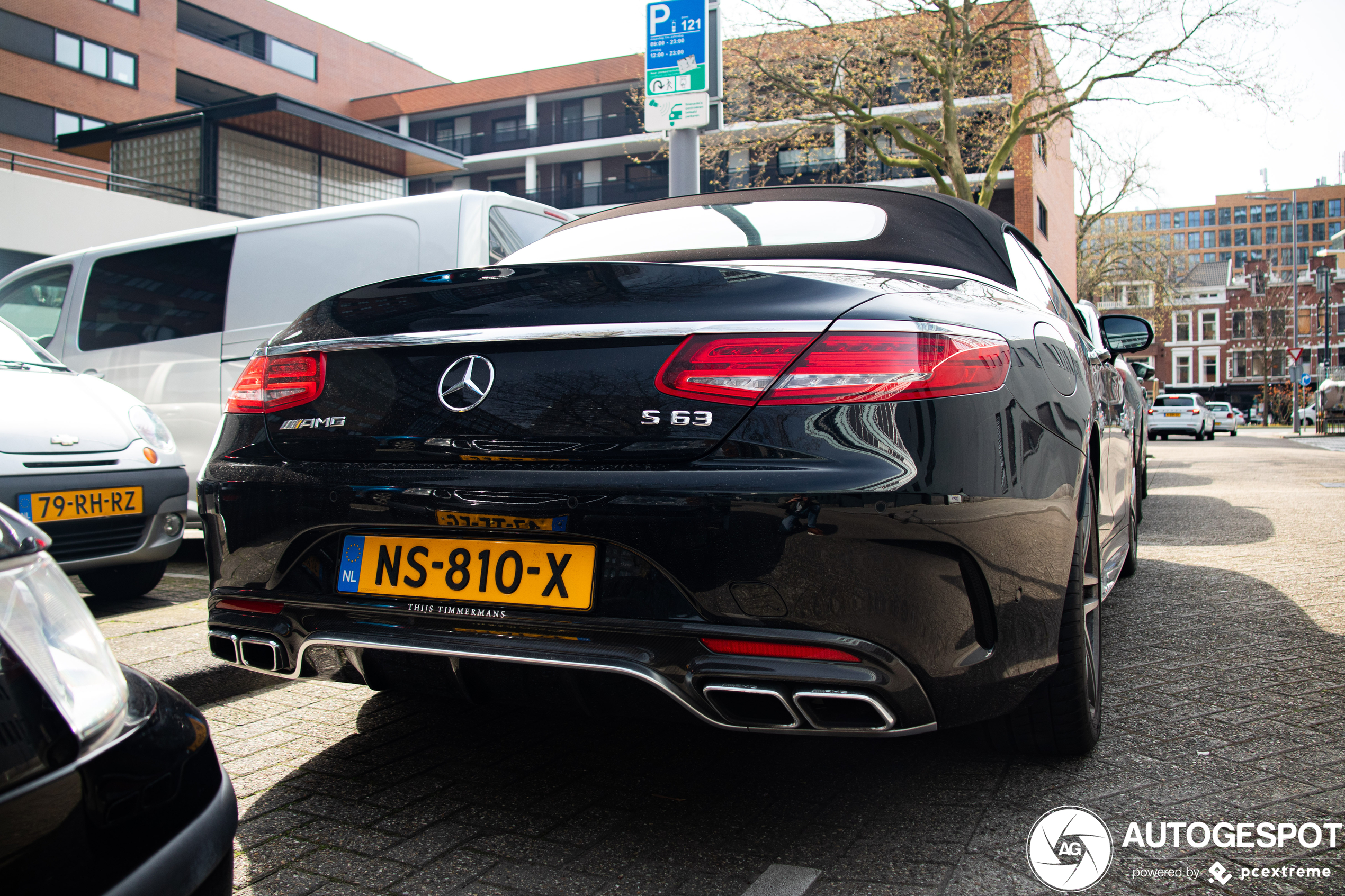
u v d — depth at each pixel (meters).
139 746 1.06
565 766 2.38
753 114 18.89
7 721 0.92
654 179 40.56
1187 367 77.00
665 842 1.95
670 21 7.55
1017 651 1.84
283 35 40.19
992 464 1.74
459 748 2.51
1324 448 20.16
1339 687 2.90
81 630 1.08
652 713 1.78
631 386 1.72
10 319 6.28
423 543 1.86
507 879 1.81
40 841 0.91
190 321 5.46
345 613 1.92
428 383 1.87
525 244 5.14
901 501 1.60
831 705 1.64
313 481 1.93
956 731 2.38
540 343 1.79
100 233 17.77
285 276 5.18
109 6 31.88
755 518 1.61
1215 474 12.27
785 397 1.64
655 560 1.66
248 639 2.04
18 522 1.08
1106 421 3.07
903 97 22.69
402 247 4.87
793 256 2.29
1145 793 2.16
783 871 1.82
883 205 2.62
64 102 30.44
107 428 3.87
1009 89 19.00
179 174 21.69
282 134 22.22
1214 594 4.29
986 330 1.87
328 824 2.06
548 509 1.71
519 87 40.53
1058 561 2.01
